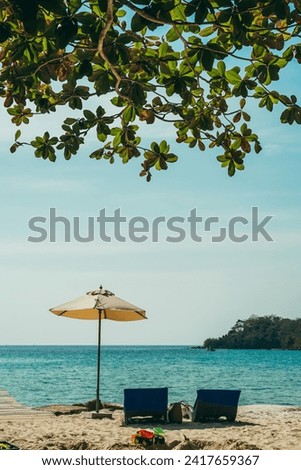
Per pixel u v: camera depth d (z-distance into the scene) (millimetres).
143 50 4891
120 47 4324
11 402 15203
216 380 43031
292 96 5070
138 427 10773
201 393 11570
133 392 11164
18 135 5719
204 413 11516
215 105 5645
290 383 39938
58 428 10531
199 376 48938
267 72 4852
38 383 39062
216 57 4402
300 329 135250
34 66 4691
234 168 5801
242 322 143000
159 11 3797
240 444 8141
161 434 8281
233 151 5773
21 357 126312
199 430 10422
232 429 10539
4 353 173250
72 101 5344
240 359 103125
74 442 8703
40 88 5504
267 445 8742
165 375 50125
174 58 4758
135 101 4863
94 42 4070
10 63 4891
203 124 5625
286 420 12148
